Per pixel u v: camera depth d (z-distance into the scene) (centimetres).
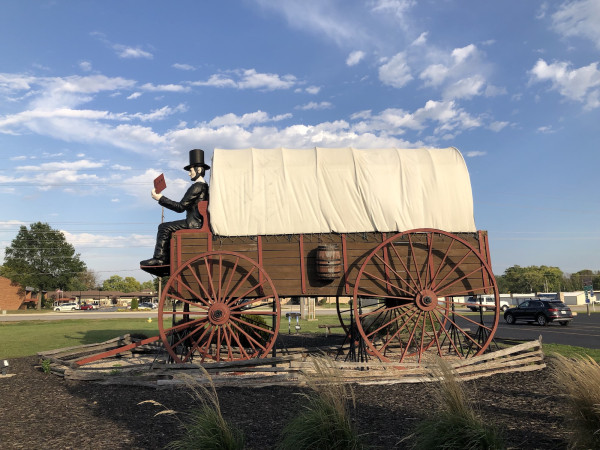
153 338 984
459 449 360
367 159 1003
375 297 973
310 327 2244
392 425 498
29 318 3594
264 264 970
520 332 1877
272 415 565
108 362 1156
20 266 7450
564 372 421
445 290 978
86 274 12400
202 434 393
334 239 980
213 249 977
